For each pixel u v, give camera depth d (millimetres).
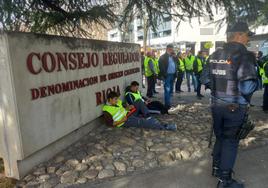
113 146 4617
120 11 5680
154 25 5770
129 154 4320
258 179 3600
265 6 5785
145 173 3795
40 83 3947
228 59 3150
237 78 3102
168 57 7340
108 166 3936
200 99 9484
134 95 6062
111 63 6250
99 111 5672
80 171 3822
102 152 4406
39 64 3938
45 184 3535
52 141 4188
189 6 5668
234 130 3230
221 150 3441
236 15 5922
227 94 3189
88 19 5703
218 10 5980
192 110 7363
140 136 5129
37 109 3883
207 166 3969
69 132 4617
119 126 5656
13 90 3484
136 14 5758
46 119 4059
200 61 9930
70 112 4648
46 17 5656
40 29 5801
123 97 6961
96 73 5547
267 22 6492
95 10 5430
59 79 4367
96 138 5059
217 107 3293
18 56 3570
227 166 3297
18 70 3562
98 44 5629
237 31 3203
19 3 4668
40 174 3762
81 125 4992
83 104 5059
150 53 10367
